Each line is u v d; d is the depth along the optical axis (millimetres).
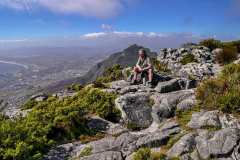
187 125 11320
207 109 12297
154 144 10641
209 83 13336
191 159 9164
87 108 16344
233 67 15836
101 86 20109
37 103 19828
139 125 14422
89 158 10438
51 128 13406
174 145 9930
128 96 15477
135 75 18734
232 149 8945
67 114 14953
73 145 12523
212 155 9008
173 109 13492
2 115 15758
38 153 10922
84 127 14242
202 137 9750
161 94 15469
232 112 11250
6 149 10898
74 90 22031
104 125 14711
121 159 10188
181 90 15719
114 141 11500
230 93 12031
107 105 16047
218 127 10523
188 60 25141
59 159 11211
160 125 12938
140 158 9523
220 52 24438
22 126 12758
